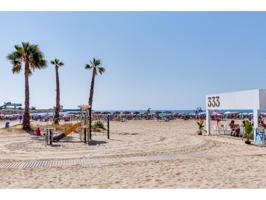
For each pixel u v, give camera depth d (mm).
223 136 23266
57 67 38594
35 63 29719
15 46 29359
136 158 13148
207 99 24969
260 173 9789
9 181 9133
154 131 30797
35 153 15141
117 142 20219
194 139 21391
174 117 67562
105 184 8609
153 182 8781
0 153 15172
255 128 18344
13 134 26844
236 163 11648
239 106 20453
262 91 18625
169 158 13031
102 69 39469
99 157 13594
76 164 11859
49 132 19578
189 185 8352
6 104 104188
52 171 10570
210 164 11508
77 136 24906
